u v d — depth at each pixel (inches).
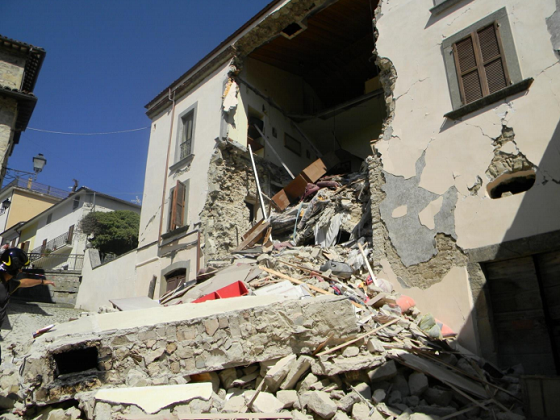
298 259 381.7
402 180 341.4
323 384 194.7
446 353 235.3
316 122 662.5
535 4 304.7
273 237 505.0
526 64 298.0
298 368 193.3
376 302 287.9
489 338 265.4
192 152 582.2
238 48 568.1
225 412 175.2
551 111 278.7
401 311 281.9
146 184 649.6
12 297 641.0
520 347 263.4
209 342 199.8
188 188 568.4
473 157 306.0
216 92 581.0
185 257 530.6
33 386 181.9
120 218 1034.7
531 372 255.1
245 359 197.6
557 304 256.5
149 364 193.9
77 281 732.7
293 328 203.6
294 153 648.4
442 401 193.8
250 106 586.2
